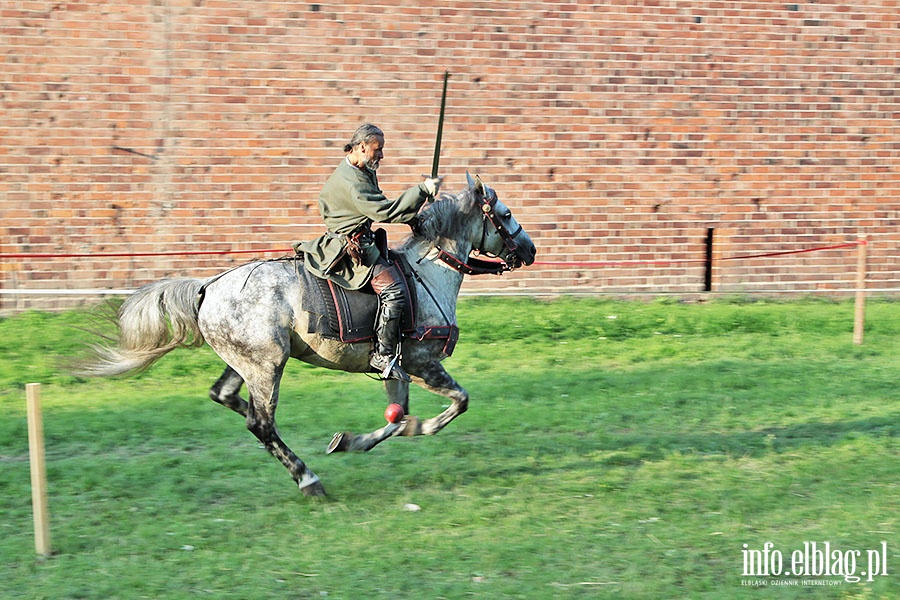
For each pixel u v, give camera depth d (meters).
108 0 12.63
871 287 14.84
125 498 6.97
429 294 7.21
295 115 13.17
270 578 5.59
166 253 12.76
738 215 14.44
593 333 12.36
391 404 7.05
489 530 6.33
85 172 12.77
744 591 5.41
